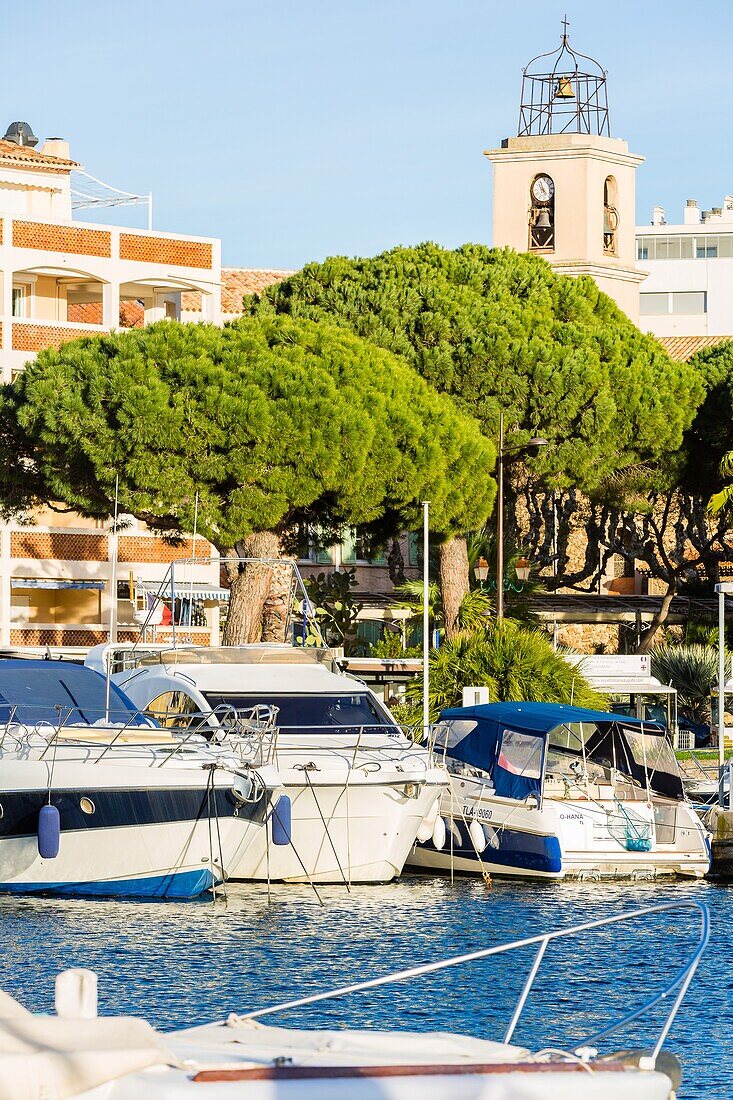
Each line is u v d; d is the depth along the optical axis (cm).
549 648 4512
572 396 5556
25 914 2662
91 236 5516
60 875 2823
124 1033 1019
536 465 5641
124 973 2220
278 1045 1133
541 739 3231
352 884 3016
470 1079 1006
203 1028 1181
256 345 4550
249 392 4369
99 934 2492
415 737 3931
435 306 5638
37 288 5816
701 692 5856
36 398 4481
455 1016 2047
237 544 4625
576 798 3275
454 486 4953
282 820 2820
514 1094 1002
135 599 5131
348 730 3194
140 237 5628
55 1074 956
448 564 5247
